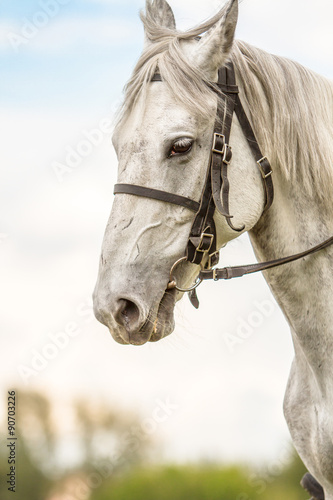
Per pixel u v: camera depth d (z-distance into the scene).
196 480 14.38
